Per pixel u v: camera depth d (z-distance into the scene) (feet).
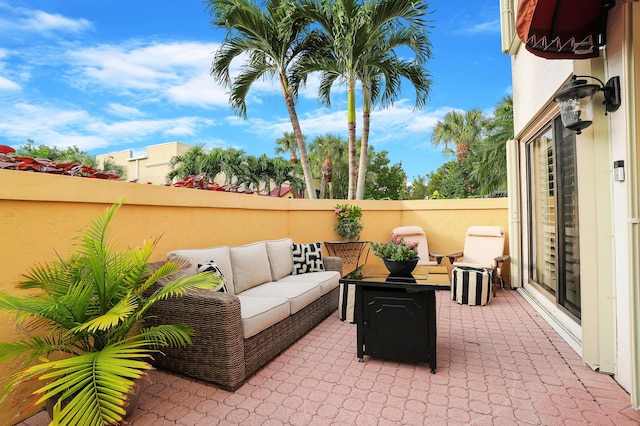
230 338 7.85
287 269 14.35
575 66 8.92
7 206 7.04
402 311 9.11
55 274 6.73
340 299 13.23
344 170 82.99
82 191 8.39
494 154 35.78
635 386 7.06
